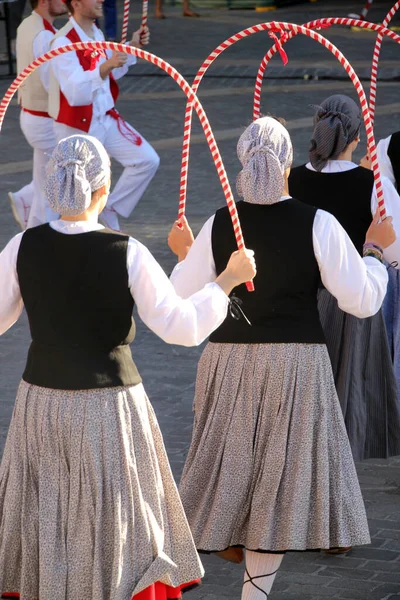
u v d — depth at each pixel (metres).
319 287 7.20
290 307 6.12
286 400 6.04
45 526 5.45
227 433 6.16
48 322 5.51
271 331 6.10
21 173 18.42
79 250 5.51
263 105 22.59
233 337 6.16
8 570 5.65
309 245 6.09
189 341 5.53
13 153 19.72
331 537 6.17
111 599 5.41
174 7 34.47
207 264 6.37
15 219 15.80
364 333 7.27
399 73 24.88
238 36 6.52
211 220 6.36
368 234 6.67
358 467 8.70
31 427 5.52
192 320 5.50
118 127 13.95
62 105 13.48
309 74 25.03
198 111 5.78
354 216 7.36
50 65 13.41
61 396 5.45
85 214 5.63
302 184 7.48
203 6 34.25
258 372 6.09
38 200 14.51
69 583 5.46
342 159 7.48
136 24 31.47
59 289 5.48
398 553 7.35
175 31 30.44
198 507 6.24
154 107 22.64
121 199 14.26
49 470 5.49
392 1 35.16
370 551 7.39
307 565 7.21
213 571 7.18
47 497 5.47
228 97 23.31
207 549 6.12
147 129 21.05
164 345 11.54
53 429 5.46
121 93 23.86
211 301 5.57
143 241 14.67
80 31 13.34
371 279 6.27
